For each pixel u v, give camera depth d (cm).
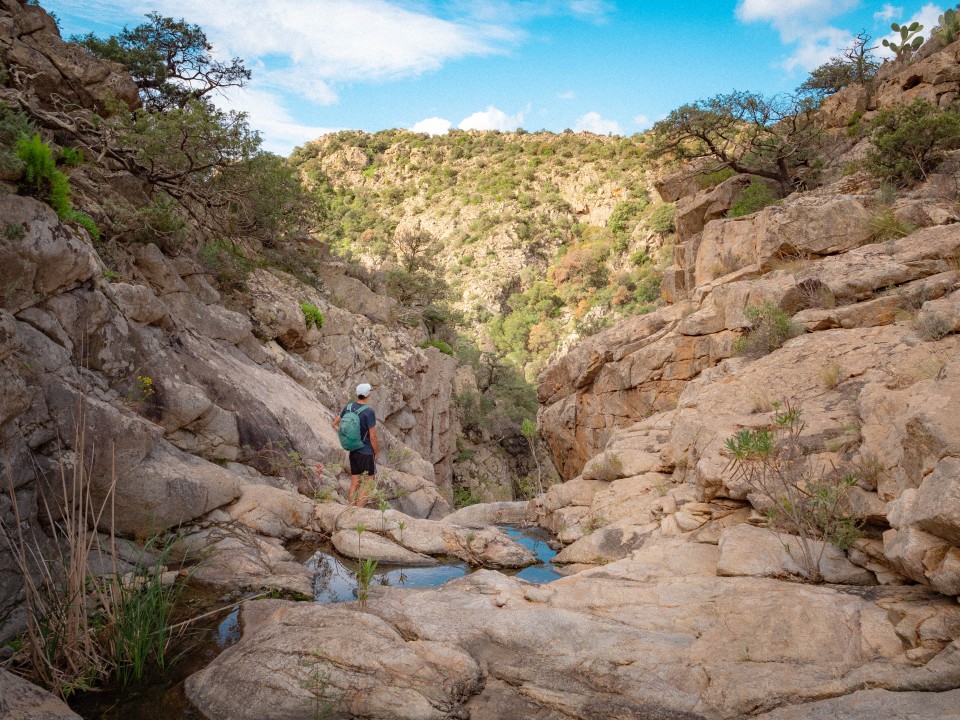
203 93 2144
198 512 619
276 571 543
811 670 317
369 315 2767
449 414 3272
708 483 601
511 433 4459
